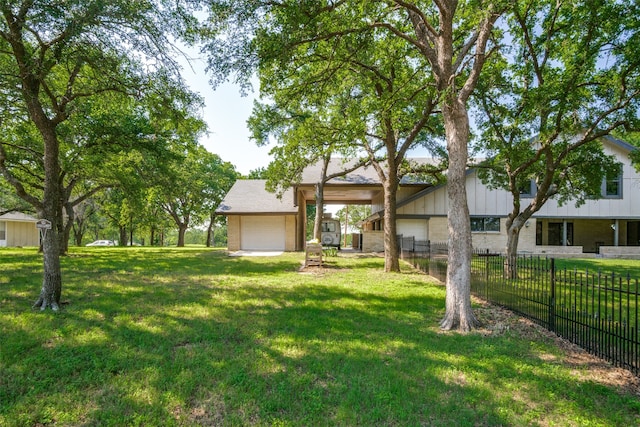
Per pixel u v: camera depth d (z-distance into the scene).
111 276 11.05
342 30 7.04
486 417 3.14
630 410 3.29
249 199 25.95
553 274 5.74
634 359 4.50
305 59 7.95
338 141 11.73
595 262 17.12
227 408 3.24
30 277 10.20
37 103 6.72
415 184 21.09
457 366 4.18
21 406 3.21
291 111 14.83
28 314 6.16
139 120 16.69
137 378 3.80
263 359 4.29
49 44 6.53
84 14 5.59
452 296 5.89
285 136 14.59
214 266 14.37
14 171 17.86
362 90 12.38
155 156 17.56
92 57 6.70
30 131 14.35
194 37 6.66
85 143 15.76
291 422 3.00
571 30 9.24
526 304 6.68
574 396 3.51
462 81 9.39
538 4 9.59
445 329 5.74
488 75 10.54
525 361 4.38
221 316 6.30
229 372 3.92
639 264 15.99
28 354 4.39
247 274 12.04
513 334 5.47
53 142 6.96
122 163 18.70
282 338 5.09
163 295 8.10
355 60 9.19
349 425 2.97
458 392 3.55
